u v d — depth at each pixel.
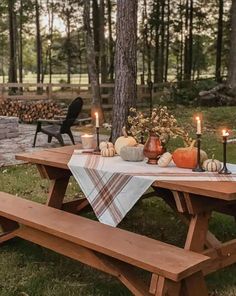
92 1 18.00
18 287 2.65
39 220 2.71
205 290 2.21
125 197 2.71
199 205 2.58
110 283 2.72
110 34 20.78
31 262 3.01
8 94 14.83
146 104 14.49
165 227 3.73
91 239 2.37
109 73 20.05
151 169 2.87
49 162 3.23
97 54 13.88
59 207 3.60
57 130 7.69
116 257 2.19
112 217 2.74
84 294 2.58
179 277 1.96
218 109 12.30
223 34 22.33
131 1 6.89
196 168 2.83
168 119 3.03
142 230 3.66
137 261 2.10
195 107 13.88
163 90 15.30
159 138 3.04
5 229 3.19
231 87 14.58
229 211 3.38
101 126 11.02
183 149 2.94
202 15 22.75
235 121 10.93
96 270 2.89
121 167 2.93
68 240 2.48
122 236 2.43
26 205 3.07
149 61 21.83
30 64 30.83
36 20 22.20
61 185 3.61
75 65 24.30
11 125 9.00
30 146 7.87
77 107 7.58
